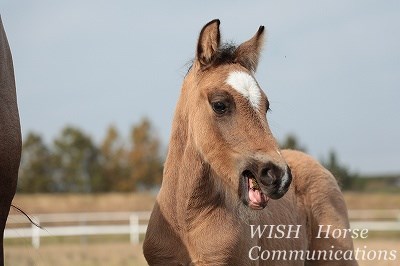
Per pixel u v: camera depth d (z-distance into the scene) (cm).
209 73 615
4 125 568
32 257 1364
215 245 620
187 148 634
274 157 567
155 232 649
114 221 2364
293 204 741
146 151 5509
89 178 5534
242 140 582
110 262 1238
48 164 5522
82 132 5612
